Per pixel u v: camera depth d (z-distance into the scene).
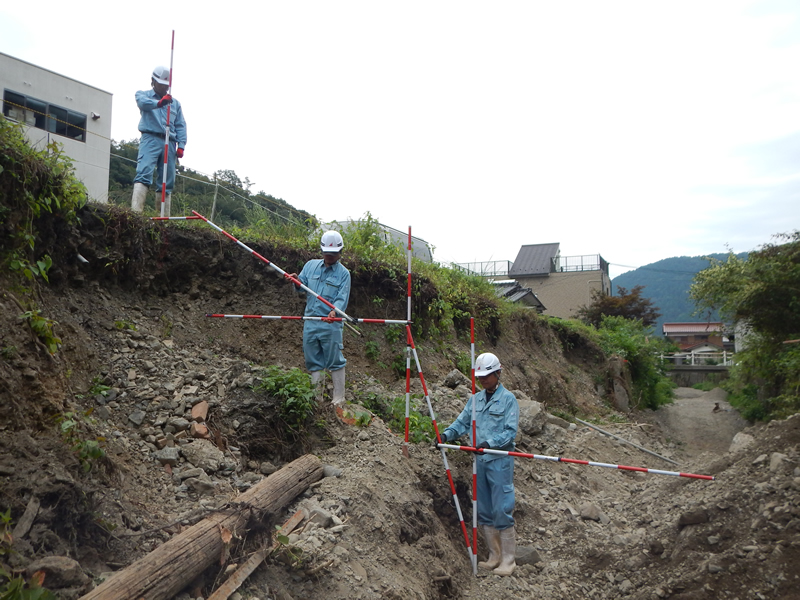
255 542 3.83
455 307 12.39
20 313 4.26
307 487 4.80
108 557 3.35
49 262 4.96
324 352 6.44
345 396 7.16
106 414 4.96
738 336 18.17
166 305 7.18
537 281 41.16
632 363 20.64
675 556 5.59
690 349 48.84
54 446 3.61
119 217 6.68
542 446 9.30
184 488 4.47
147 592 2.94
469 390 9.40
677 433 16.48
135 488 4.25
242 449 5.23
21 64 15.94
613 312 37.28
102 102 17.69
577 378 17.64
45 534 3.01
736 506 5.71
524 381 13.72
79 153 16.77
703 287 17.08
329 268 6.57
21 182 5.11
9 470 3.12
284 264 8.36
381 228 11.03
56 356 4.68
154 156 7.50
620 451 10.48
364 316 9.51
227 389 5.68
